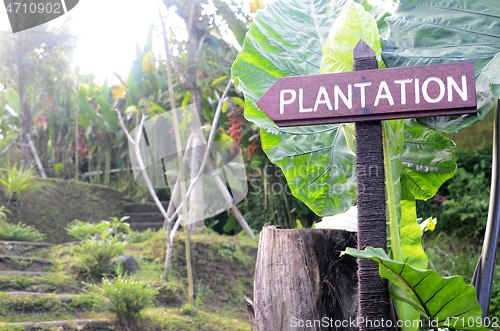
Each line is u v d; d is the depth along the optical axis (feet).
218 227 22.49
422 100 2.81
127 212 24.23
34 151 26.04
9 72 23.66
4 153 26.81
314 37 4.36
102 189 24.06
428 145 4.40
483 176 16.44
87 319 10.41
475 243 14.98
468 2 3.57
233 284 15.03
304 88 3.04
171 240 14.15
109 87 29.07
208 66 17.22
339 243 3.66
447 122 3.18
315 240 3.60
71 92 28.68
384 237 2.84
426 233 15.96
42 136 31.76
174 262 14.96
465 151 17.81
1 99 28.91
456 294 2.65
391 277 2.72
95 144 29.30
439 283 2.58
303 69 4.20
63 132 31.01
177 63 17.81
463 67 2.80
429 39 3.51
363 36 3.36
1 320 9.61
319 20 4.46
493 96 3.16
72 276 13.10
